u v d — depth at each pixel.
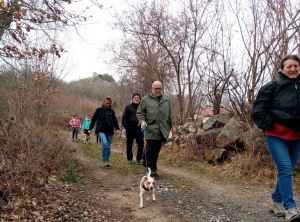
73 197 3.53
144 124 4.54
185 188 4.24
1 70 5.56
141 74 10.12
